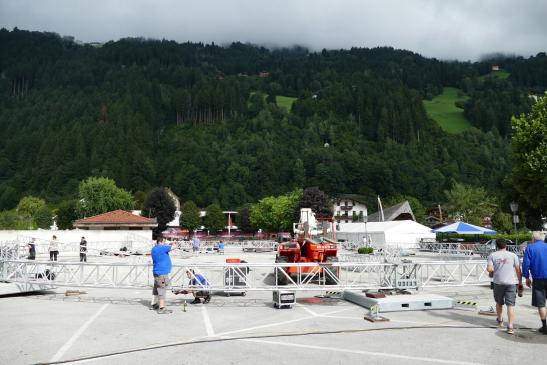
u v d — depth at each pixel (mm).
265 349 7113
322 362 6402
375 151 151750
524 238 36281
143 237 43469
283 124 172125
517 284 8383
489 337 7918
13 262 13148
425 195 122062
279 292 10883
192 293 12602
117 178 126312
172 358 6602
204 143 156375
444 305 10906
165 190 91188
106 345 7367
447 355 6762
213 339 7773
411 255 34688
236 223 119500
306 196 77688
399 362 6406
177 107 193000
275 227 83500
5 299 12414
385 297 11242
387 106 170375
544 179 26656
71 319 9531
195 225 107938
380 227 49031
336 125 170750
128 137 143375
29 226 64000
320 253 16469
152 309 10812
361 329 8578
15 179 129500
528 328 8664
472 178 130625
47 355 6781
